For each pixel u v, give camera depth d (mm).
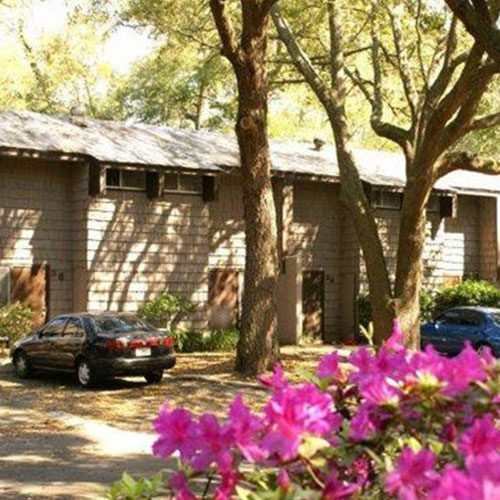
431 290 33969
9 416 15414
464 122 18828
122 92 49469
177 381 19625
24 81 43281
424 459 2646
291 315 30703
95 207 26266
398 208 33156
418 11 21844
